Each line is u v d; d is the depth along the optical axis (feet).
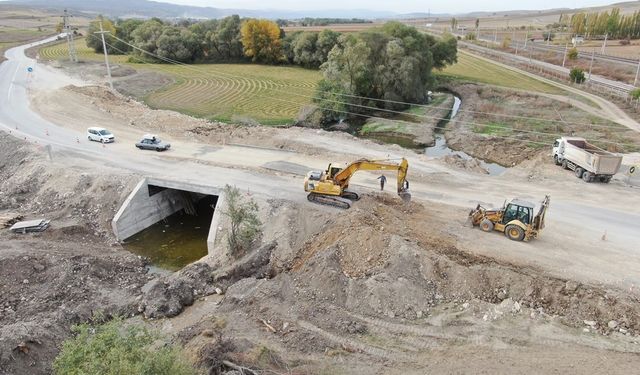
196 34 378.12
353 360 67.05
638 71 273.75
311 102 236.63
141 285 95.30
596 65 321.93
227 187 104.58
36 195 127.44
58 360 50.67
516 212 93.04
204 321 77.36
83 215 119.24
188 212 134.41
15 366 64.44
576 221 101.96
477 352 67.77
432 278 80.84
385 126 213.46
